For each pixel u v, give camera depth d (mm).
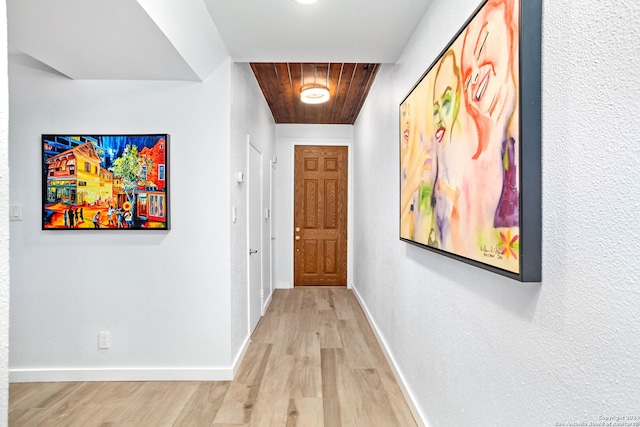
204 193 2428
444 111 1419
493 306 1121
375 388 2322
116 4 1418
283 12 1855
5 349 675
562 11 811
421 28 1897
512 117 928
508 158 947
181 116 2404
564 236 805
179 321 2445
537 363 901
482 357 1194
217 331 2453
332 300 4531
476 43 1139
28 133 2352
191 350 2451
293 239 5172
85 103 2365
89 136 2336
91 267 2408
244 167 2943
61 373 2412
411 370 2057
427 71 1628
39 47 1848
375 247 3236
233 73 2510
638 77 615
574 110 772
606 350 688
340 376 2490
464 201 1232
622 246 649
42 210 2342
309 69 3100
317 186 5168
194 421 1964
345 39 2145
